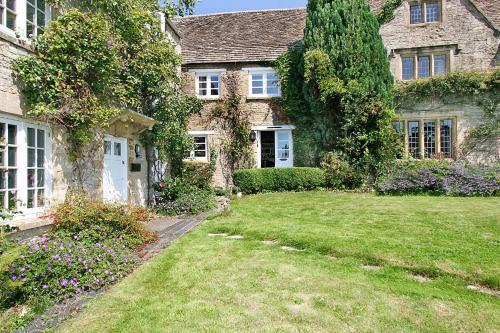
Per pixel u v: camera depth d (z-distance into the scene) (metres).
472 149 15.33
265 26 18.61
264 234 6.65
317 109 14.94
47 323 3.52
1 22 5.77
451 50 15.82
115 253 5.11
